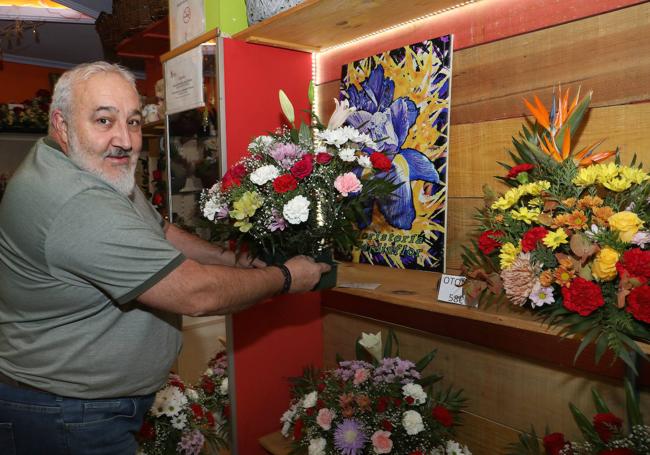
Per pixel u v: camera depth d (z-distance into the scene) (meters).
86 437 1.16
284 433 1.60
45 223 1.04
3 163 4.52
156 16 2.25
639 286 0.81
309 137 1.36
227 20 1.63
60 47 5.25
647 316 0.78
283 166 1.25
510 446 1.37
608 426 1.02
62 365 1.13
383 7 1.36
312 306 1.87
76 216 1.03
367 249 1.63
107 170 1.17
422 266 1.47
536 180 1.05
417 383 1.47
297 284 1.25
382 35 1.58
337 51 1.72
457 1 1.33
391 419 1.37
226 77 1.59
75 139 1.14
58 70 5.92
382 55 1.54
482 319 1.04
